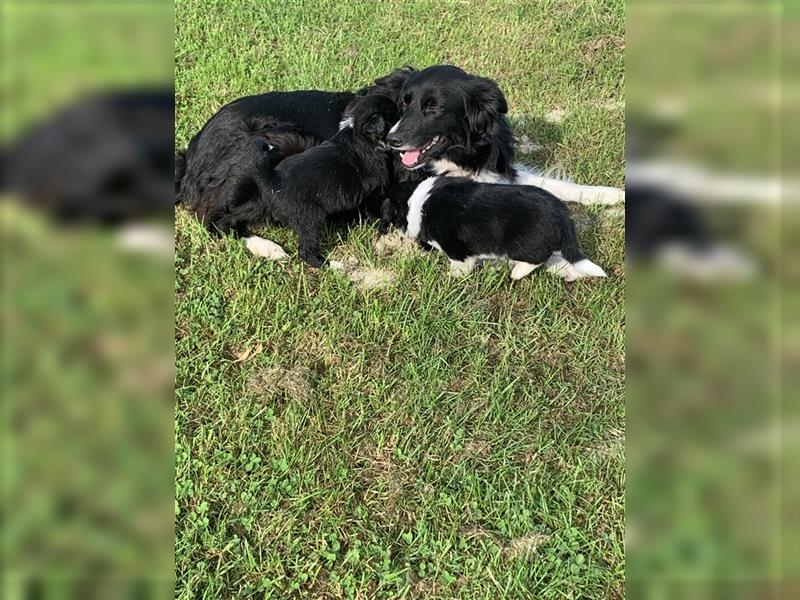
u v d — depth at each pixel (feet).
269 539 2.97
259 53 7.13
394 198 4.62
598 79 6.93
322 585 2.85
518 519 3.01
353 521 3.03
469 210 4.13
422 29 7.75
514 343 3.84
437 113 4.90
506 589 2.78
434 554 2.92
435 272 4.33
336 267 4.37
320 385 3.61
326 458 3.25
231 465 3.21
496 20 8.02
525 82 6.74
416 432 3.37
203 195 4.77
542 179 5.27
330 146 4.59
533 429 3.41
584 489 3.15
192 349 3.75
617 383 3.66
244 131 4.86
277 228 4.80
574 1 8.49
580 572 2.85
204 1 8.29
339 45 7.34
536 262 4.12
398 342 3.85
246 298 4.07
